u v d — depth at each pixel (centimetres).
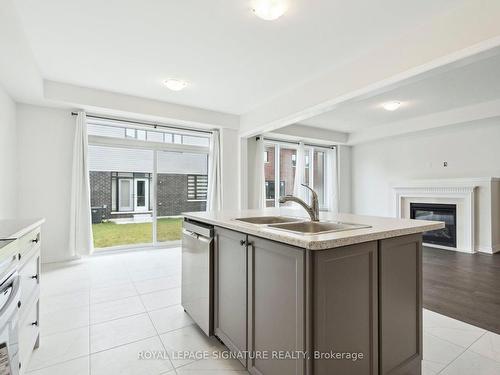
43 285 309
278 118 425
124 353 183
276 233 136
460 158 523
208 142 554
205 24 243
